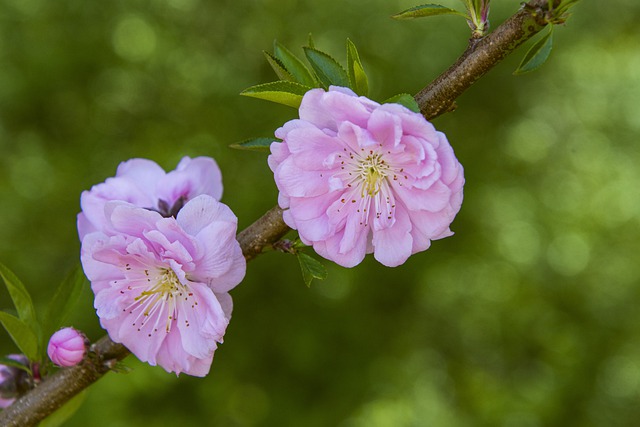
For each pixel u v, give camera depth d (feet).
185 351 6.43
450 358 37.19
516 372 37.29
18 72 30.35
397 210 6.15
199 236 6.11
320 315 30.42
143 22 32.30
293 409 29.99
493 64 6.10
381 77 31.68
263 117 31.89
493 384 36.96
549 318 36.96
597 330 36.65
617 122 37.14
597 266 37.24
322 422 29.94
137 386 27.61
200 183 7.50
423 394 36.52
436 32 32.40
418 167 5.82
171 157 31.58
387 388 32.37
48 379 7.19
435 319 36.14
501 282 36.81
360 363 30.76
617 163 37.32
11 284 7.54
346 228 6.15
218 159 31.58
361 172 6.08
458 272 36.29
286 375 30.22
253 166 31.55
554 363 36.52
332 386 30.35
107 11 31.55
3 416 7.14
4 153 30.91
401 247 6.17
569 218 37.24
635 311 36.70
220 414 30.04
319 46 32.65
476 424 35.86
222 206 6.18
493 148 33.88
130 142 32.76
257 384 30.35
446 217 6.01
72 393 7.12
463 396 36.94
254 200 29.53
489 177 33.68
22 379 7.72
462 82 6.11
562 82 35.09
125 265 6.39
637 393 36.65
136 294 6.44
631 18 35.45
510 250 36.52
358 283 31.19
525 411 35.63
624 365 36.88
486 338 37.47
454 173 5.76
